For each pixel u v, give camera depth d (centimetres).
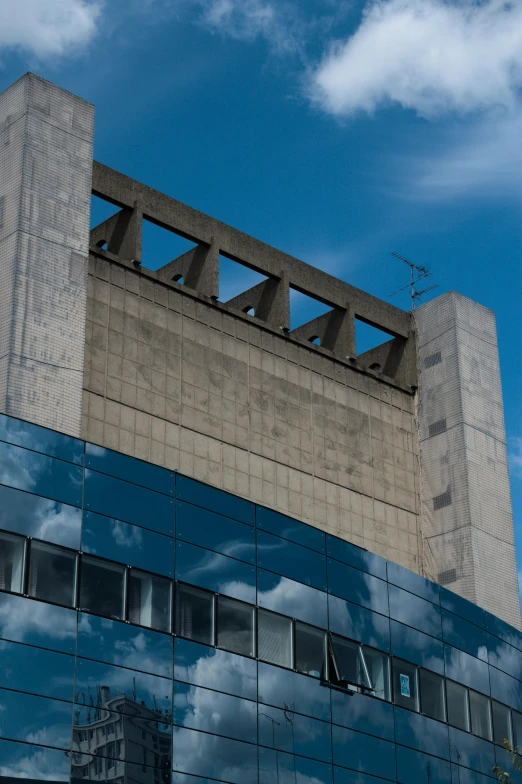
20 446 4250
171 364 5500
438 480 6391
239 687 4597
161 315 5547
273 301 6091
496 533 6331
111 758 4072
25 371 4703
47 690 3994
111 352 5288
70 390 4816
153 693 4291
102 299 5334
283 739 4666
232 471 5562
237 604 4731
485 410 6556
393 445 6384
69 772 3941
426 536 6341
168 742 4266
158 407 5378
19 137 5088
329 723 4881
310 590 5056
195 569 4625
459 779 5362
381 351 6812
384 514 6178
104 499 4422
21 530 4138
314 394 6078
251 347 5872
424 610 5597
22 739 3869
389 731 5131
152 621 4400
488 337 6769
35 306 4831
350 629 5166
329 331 6431
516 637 6109
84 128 5300
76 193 5156
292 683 4806
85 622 4188
